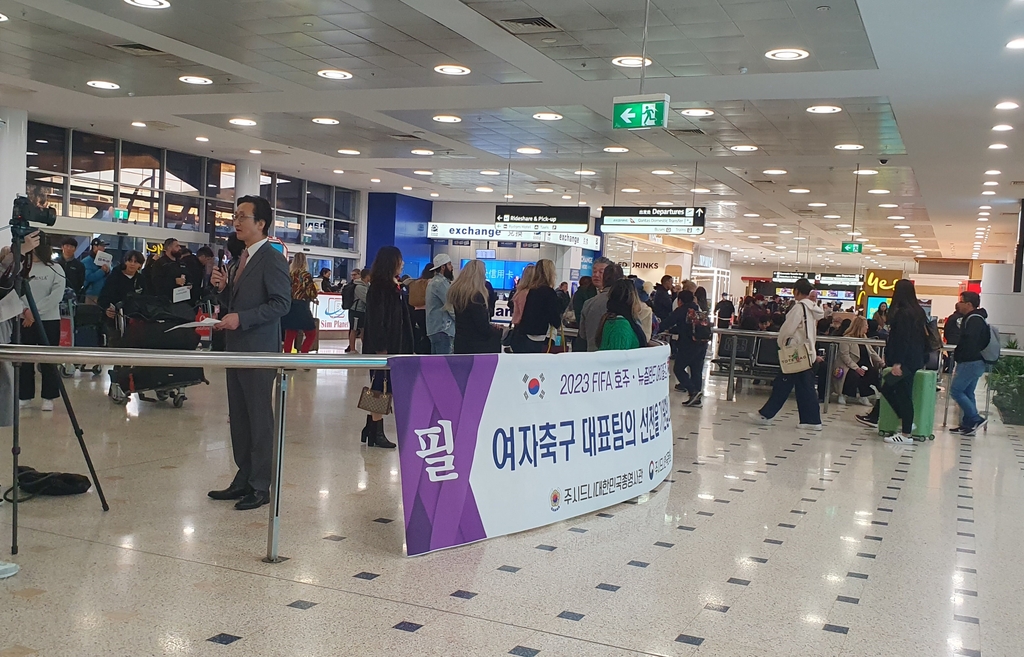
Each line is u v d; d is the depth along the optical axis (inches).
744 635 132.0
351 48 355.3
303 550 160.4
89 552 153.1
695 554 173.8
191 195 741.3
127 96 488.7
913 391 362.0
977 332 386.6
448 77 395.9
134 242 691.4
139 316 304.5
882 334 581.9
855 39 304.0
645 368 226.7
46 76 444.1
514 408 180.4
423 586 144.5
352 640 120.4
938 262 1561.3
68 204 639.1
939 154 511.8
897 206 788.0
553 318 304.2
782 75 356.8
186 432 274.7
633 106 294.4
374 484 216.7
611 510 207.0
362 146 624.1
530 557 164.4
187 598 132.8
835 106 405.7
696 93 397.4
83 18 334.3
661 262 1357.0
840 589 157.6
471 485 171.3
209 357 139.8
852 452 318.0
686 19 292.0
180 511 182.9
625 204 924.0
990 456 329.7
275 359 144.6
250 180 758.5
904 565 175.6
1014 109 386.9
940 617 145.8
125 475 213.8
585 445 199.5
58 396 331.0
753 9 278.1
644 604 142.6
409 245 994.7
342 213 943.7
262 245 195.6
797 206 839.7
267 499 190.9
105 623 121.4
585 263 1098.1
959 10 268.1
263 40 350.9
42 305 296.5
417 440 161.5
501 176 754.8
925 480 271.7
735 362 488.1
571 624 131.7
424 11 299.0
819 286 1175.0
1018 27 280.1
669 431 250.8
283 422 152.1
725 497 229.0
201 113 526.3
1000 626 142.9
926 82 354.3
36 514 176.4
